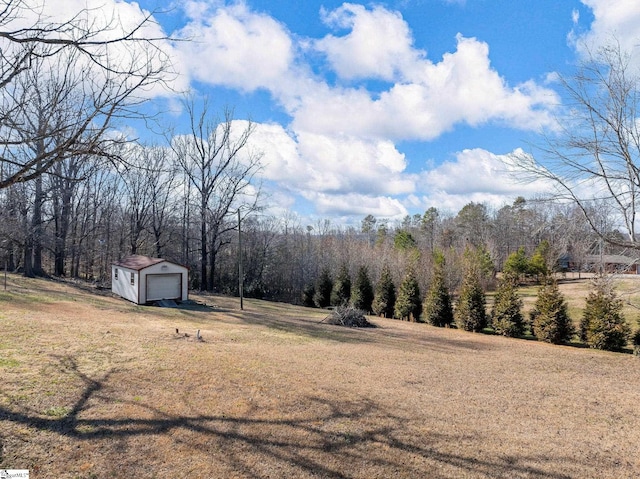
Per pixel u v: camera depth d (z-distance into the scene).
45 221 22.50
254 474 3.96
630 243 8.67
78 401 5.14
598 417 6.43
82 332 9.18
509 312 16.05
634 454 5.01
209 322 14.23
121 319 12.40
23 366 6.20
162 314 15.08
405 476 4.14
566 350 13.06
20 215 20.03
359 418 5.58
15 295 13.85
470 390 7.52
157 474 3.81
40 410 4.76
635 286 10.34
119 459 3.98
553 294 14.95
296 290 34.81
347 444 4.76
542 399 7.27
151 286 18.53
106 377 6.15
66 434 4.31
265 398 5.99
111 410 5.01
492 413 6.29
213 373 6.94
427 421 5.69
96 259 31.27
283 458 4.32
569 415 6.46
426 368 9.14
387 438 5.01
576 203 8.57
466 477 4.19
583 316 14.65
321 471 4.12
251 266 32.69
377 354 10.47
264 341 11.01
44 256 32.41
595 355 12.23
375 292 22.86
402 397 6.70
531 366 10.19
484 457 4.68
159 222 28.42
